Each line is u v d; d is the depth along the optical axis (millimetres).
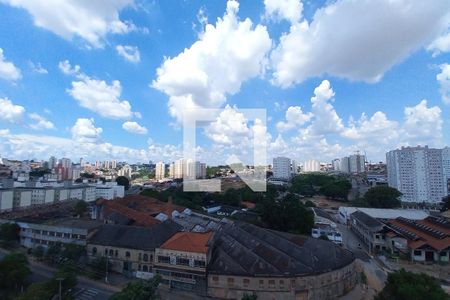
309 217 122062
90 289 69312
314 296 65500
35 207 175625
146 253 77250
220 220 123375
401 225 118938
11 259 71750
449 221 113812
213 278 67000
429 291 50375
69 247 82625
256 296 61000
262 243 80000
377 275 83062
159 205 145750
